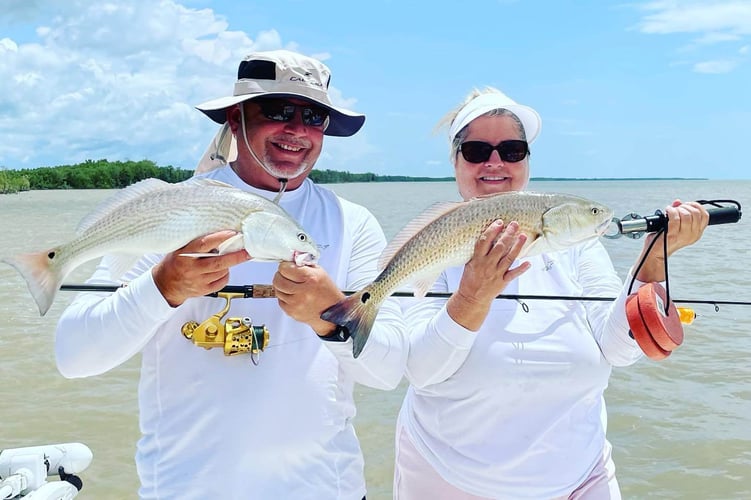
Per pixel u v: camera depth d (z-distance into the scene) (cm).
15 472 278
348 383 280
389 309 297
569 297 311
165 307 237
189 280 230
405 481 330
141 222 234
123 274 249
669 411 638
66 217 3206
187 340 256
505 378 298
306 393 259
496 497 297
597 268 341
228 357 254
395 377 284
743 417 624
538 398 301
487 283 270
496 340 305
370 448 595
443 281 328
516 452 296
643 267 305
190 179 290
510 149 341
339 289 253
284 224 235
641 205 3803
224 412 249
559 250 286
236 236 230
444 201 280
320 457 260
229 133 306
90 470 541
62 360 249
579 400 309
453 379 305
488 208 276
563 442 301
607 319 317
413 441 323
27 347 848
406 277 271
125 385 721
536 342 306
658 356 286
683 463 550
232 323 251
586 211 282
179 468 249
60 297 1119
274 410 252
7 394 689
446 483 306
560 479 299
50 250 235
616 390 690
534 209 277
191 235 233
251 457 248
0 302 1088
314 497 255
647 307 282
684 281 1219
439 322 287
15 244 2020
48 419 632
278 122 273
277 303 265
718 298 1068
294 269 235
